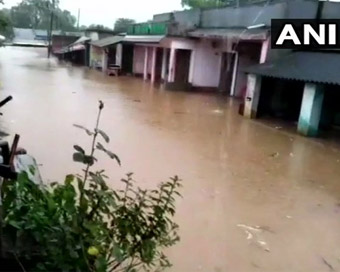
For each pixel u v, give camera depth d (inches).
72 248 100.5
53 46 1829.5
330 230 214.7
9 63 1274.6
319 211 240.4
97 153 322.3
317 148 404.8
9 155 142.6
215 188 266.1
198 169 306.2
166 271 159.9
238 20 741.3
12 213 106.7
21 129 388.5
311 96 447.8
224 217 219.5
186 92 815.1
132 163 305.9
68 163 291.4
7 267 102.1
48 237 102.7
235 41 715.4
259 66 542.9
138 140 382.6
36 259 104.2
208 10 843.4
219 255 178.4
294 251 188.7
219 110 607.2
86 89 756.6
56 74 1031.0
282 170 321.7
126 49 1160.2
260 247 189.3
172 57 836.0
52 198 110.9
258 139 428.5
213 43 839.7
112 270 114.0
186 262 169.3
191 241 187.8
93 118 474.6
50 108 521.0
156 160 320.5
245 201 247.0
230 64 820.0
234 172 306.5
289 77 458.3
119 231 113.0
